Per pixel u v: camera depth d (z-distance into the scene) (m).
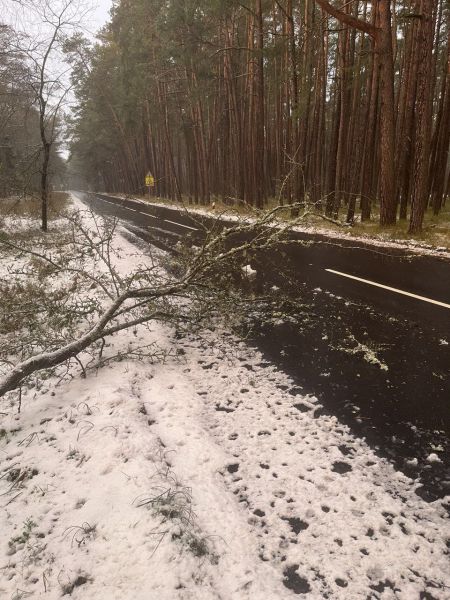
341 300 6.54
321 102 20.67
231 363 4.54
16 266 9.40
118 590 2.00
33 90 12.98
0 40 11.54
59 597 2.02
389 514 2.49
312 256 10.15
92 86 39.78
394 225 13.59
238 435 3.25
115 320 5.69
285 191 19.98
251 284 7.59
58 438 3.30
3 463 3.14
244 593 2.00
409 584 2.07
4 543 2.39
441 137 16.59
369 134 15.23
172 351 4.92
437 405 3.58
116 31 35.19
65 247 9.95
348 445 3.11
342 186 20.19
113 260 9.57
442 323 5.41
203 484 2.71
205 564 2.14
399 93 19.89
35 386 4.29
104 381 4.11
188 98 27.08
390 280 7.66
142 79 29.69
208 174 28.39
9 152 15.31
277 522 2.45
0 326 5.18
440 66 22.31
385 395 3.76
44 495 2.70
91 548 2.25
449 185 22.00
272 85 20.91
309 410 3.58
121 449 3.01
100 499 2.58
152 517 2.38
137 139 44.53
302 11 18.33
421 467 2.86
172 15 21.53
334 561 2.20
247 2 19.95
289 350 4.82
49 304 5.10
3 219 15.29
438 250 10.29
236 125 23.58
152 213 22.95
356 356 4.57
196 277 5.21
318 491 2.67
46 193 13.90
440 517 2.45
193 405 3.68
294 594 2.02
